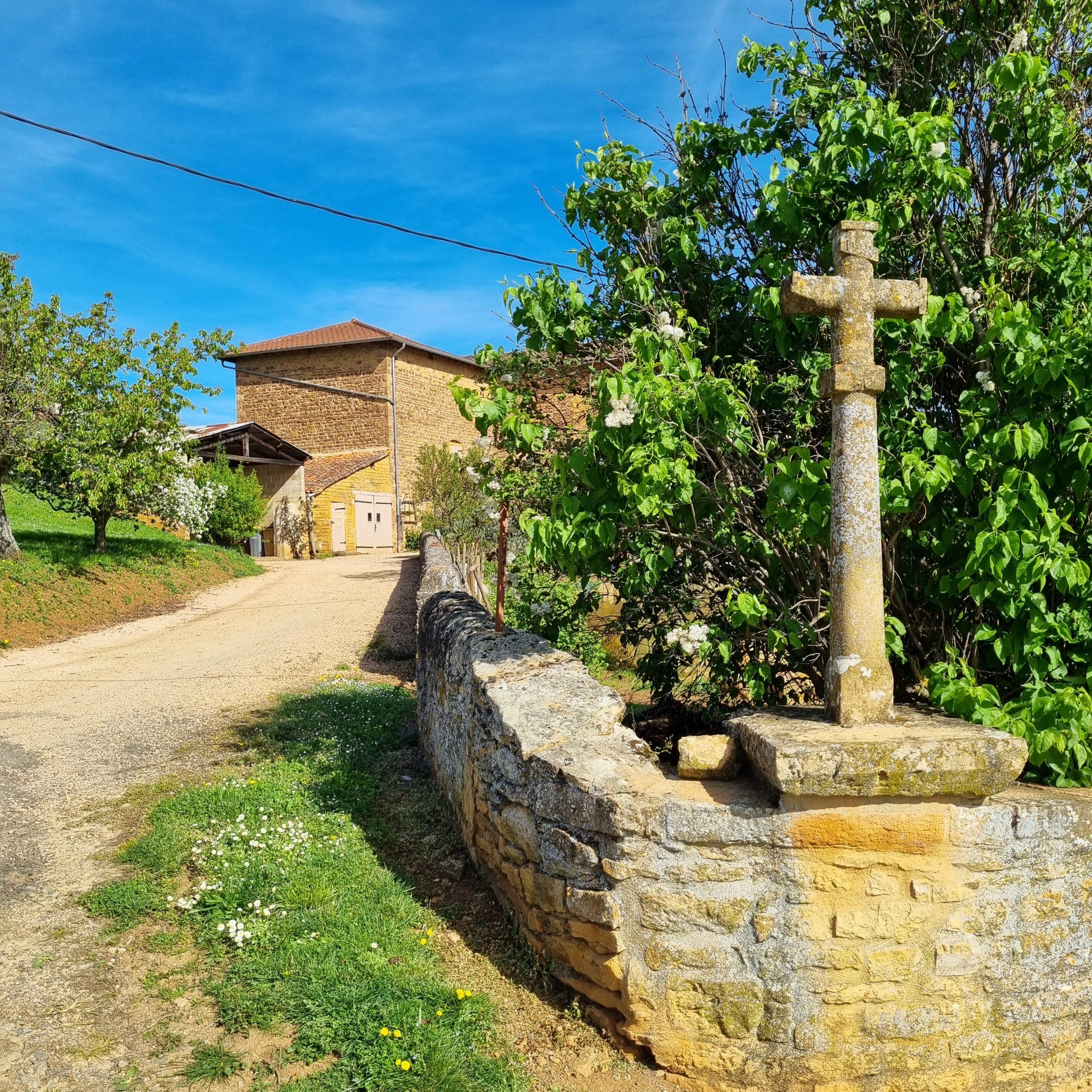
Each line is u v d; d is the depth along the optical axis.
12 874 4.48
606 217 4.75
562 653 4.79
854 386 3.10
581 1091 3.01
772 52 4.59
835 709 3.17
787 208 4.00
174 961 3.70
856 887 2.94
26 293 14.30
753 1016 3.01
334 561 24.72
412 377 30.06
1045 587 3.91
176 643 12.12
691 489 3.64
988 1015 3.03
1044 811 2.99
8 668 10.30
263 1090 2.94
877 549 3.15
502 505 5.09
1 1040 3.18
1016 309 3.52
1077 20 4.21
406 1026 3.18
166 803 5.27
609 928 3.12
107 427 15.47
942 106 4.31
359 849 4.70
